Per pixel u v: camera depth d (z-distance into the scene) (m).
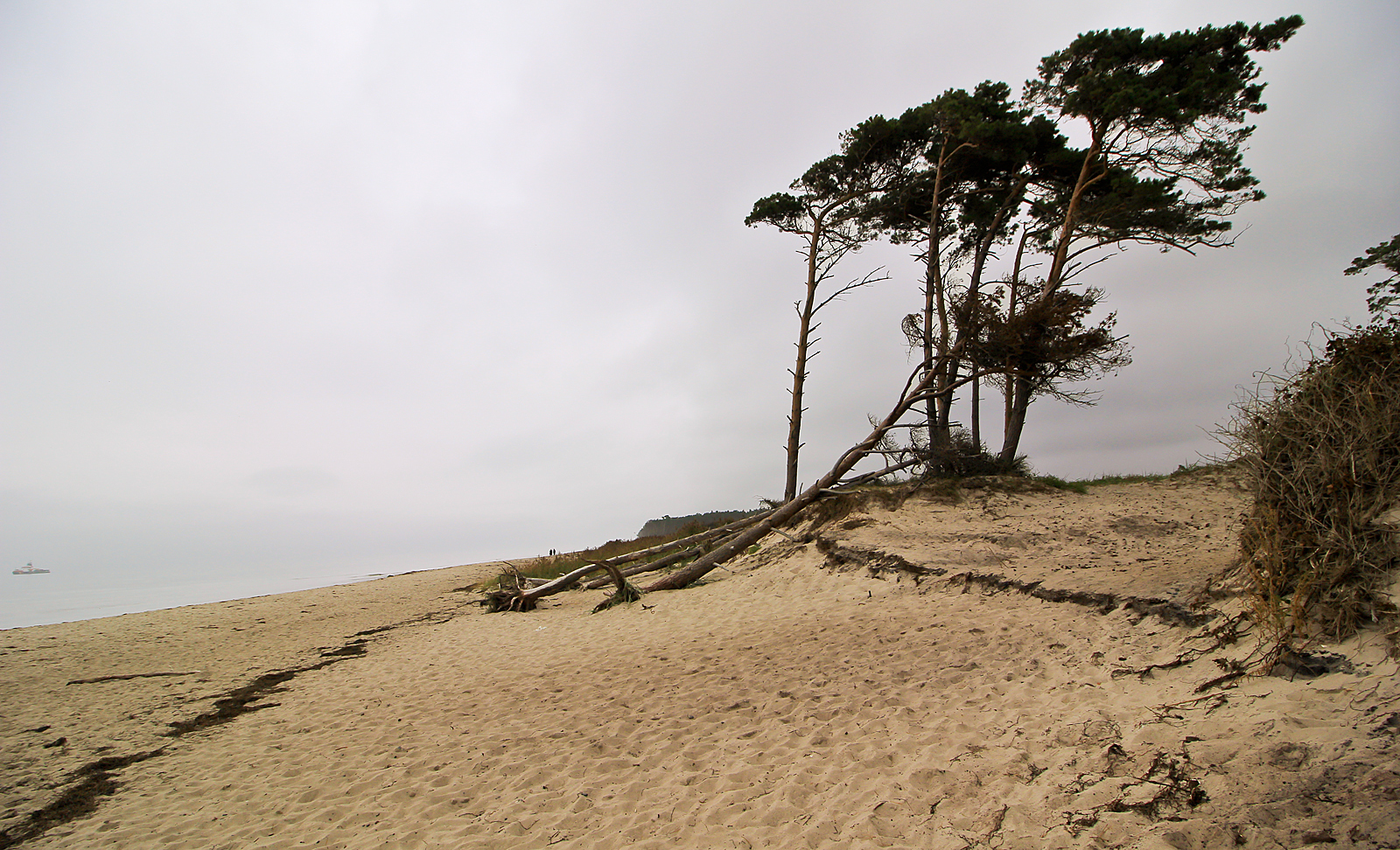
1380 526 4.02
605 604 14.23
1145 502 12.35
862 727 5.24
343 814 5.18
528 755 5.82
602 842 4.13
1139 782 3.33
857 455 16.02
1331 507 4.20
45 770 7.12
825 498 16.16
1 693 11.02
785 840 3.76
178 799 5.97
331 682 10.27
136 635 16.58
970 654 6.57
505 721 6.88
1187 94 14.45
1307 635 3.94
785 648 8.16
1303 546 4.32
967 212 19.61
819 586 11.89
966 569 9.70
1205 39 15.05
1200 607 5.53
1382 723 2.97
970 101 17.36
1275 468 4.68
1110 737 3.94
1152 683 4.62
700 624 10.80
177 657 13.59
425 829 4.68
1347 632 3.75
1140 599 6.40
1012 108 17.84
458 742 6.47
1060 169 17.72
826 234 21.17
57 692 10.94
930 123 18.56
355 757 6.46
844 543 12.93
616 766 5.32
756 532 16.34
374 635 15.18
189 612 21.17
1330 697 3.38
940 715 5.18
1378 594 3.75
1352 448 4.21
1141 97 13.95
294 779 6.11
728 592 13.38
